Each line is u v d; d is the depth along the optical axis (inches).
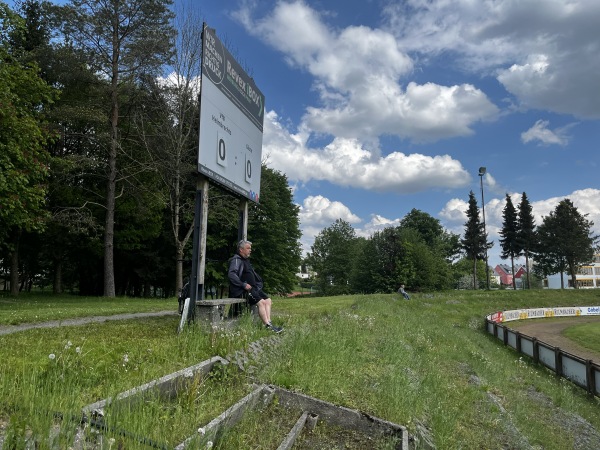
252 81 404.2
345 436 178.5
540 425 294.7
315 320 426.3
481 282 3774.6
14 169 656.4
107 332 266.7
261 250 1483.8
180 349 219.8
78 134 948.0
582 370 520.1
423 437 179.8
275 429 167.3
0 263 1498.5
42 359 164.4
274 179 1680.6
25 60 894.4
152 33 920.3
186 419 140.7
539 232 2785.4
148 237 1273.4
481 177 2583.7
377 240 2059.5
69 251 1257.4
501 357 667.4
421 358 383.6
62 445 101.8
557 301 1823.3
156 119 1013.2
